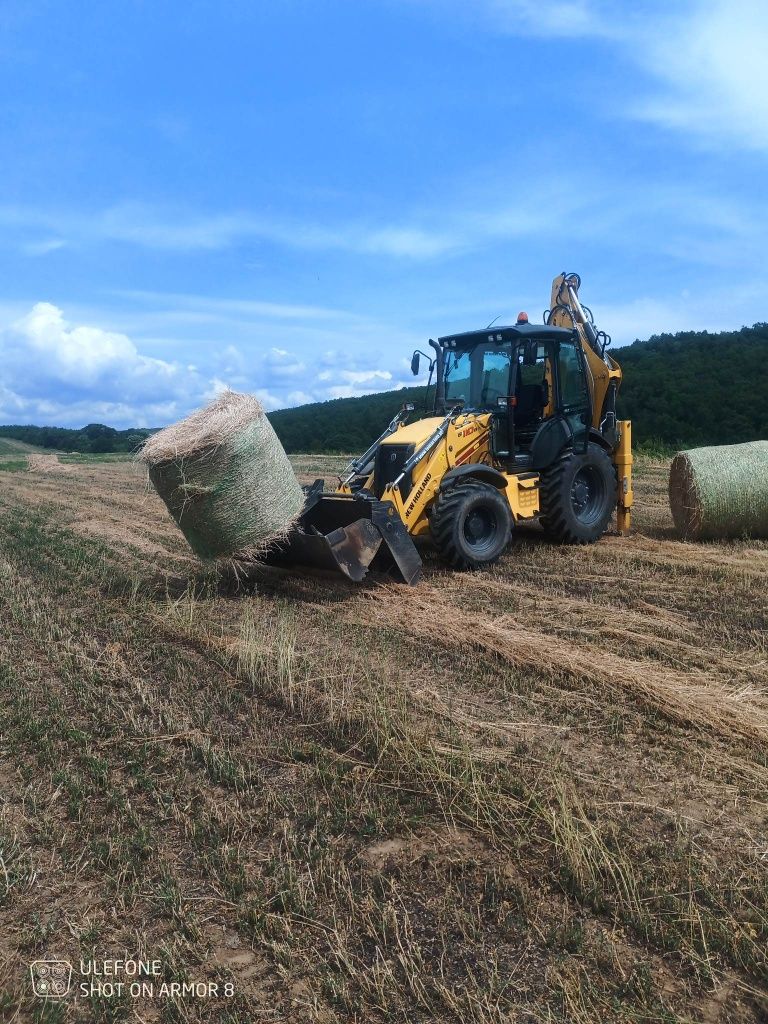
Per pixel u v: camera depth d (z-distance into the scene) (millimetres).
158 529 10641
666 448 18672
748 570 6992
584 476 8539
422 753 3693
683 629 5406
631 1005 2266
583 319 8945
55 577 7637
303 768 3682
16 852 3104
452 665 4910
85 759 3803
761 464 8227
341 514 6859
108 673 5000
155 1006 2363
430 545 8258
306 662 4961
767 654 4867
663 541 8570
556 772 3480
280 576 7348
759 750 3693
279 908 2734
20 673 5051
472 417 7570
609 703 4258
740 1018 2240
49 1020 2299
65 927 2707
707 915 2598
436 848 3029
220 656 5121
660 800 3299
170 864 3002
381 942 2539
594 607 5969
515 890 2762
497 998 2297
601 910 2656
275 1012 2303
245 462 6230
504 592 6500
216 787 3543
